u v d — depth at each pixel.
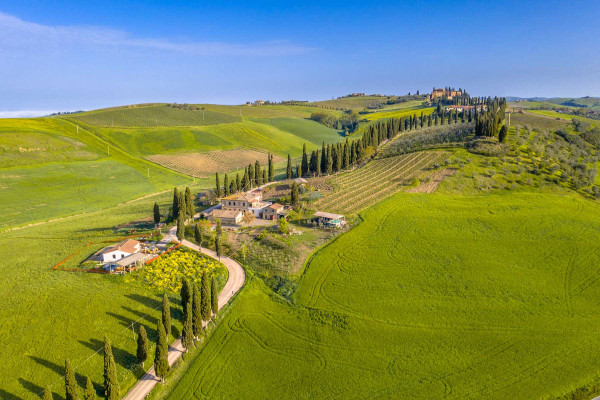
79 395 48.06
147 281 73.31
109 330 58.97
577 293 69.88
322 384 51.69
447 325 62.25
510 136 152.38
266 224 104.25
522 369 53.28
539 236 89.06
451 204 106.94
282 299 70.12
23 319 58.97
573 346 57.34
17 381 48.97
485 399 48.66
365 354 56.84
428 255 81.94
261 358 56.62
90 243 92.44
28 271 75.81
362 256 81.88
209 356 57.16
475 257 81.00
